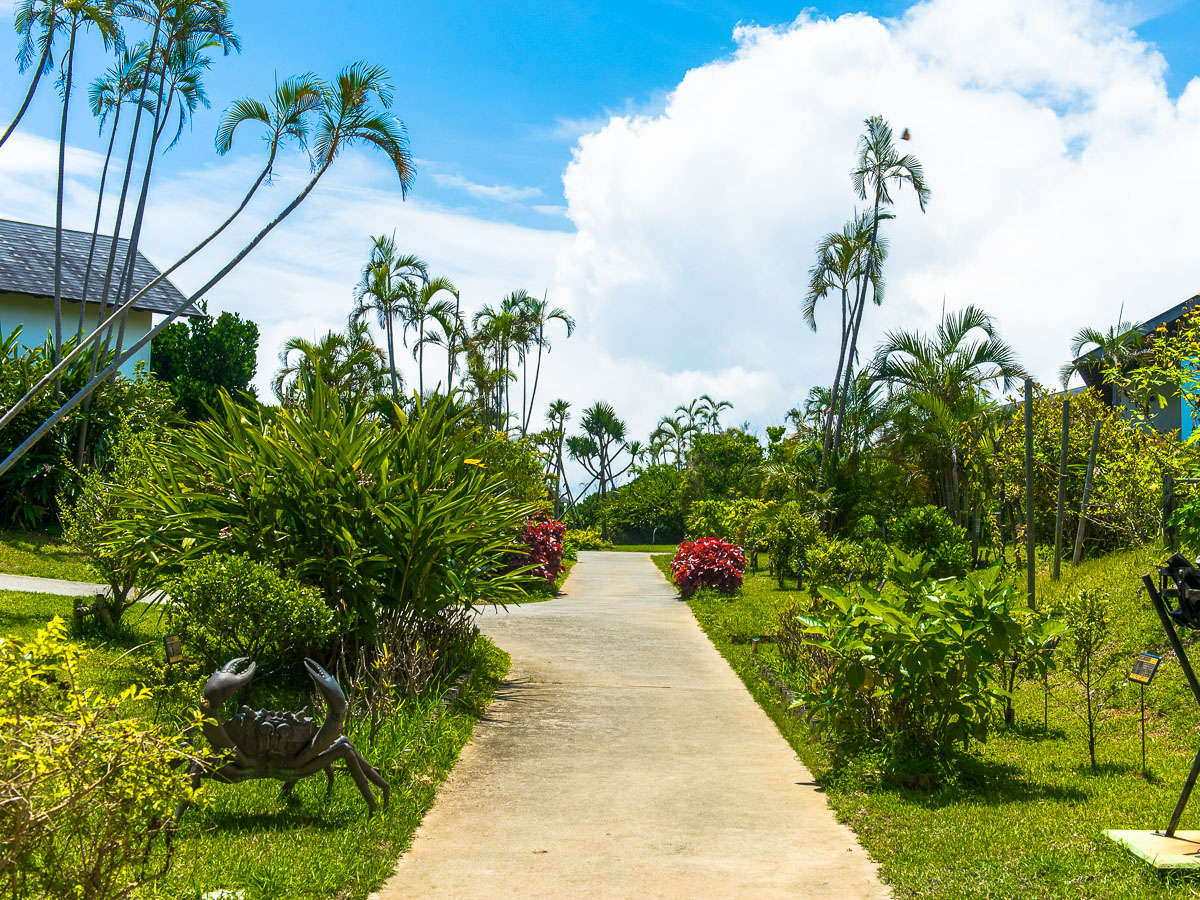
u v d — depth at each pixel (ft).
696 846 18.85
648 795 22.74
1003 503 74.90
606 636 52.31
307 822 19.19
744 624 52.11
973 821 19.44
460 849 18.62
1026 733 28.32
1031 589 38.40
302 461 33.06
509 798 22.40
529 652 46.26
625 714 32.48
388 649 30.78
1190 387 40.45
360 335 100.99
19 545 67.82
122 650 35.06
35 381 73.00
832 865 17.70
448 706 30.63
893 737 23.44
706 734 29.58
